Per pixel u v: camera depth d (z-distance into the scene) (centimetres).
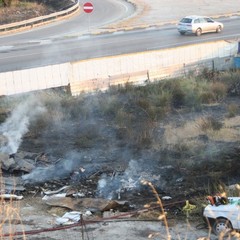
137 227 1855
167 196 2186
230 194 2036
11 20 6994
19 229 1772
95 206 2077
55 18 7200
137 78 3831
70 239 1738
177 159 2562
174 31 6147
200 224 1841
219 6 8375
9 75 3409
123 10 8069
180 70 4028
